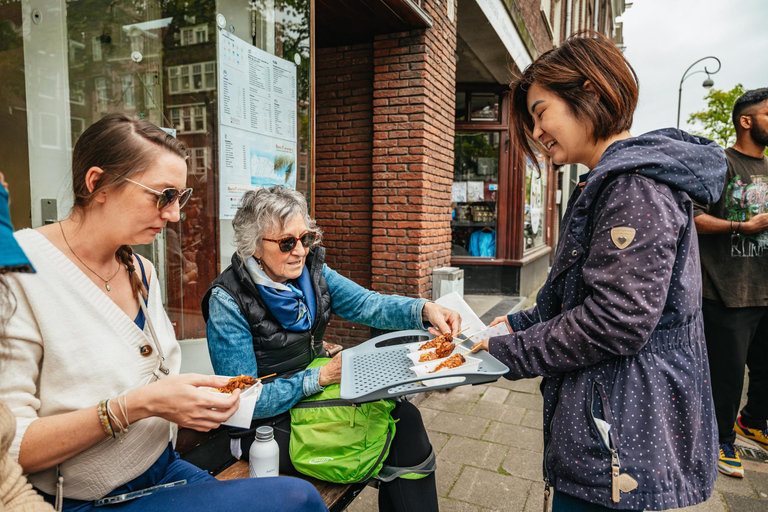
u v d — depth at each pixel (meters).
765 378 3.02
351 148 5.16
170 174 1.17
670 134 1.30
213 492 1.19
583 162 1.42
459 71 7.81
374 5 4.08
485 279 8.59
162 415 1.10
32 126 1.90
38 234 1.09
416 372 1.49
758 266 2.65
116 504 1.19
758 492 2.69
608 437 1.18
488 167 8.57
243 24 2.57
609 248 1.17
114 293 1.24
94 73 2.06
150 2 2.20
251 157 2.65
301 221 1.72
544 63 1.36
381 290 4.96
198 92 2.38
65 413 1.05
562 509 1.30
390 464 1.68
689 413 1.20
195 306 2.46
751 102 2.66
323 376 1.65
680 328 1.23
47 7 1.91
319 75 5.19
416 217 4.78
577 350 1.22
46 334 1.05
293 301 1.75
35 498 0.83
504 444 3.29
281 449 1.64
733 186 2.70
